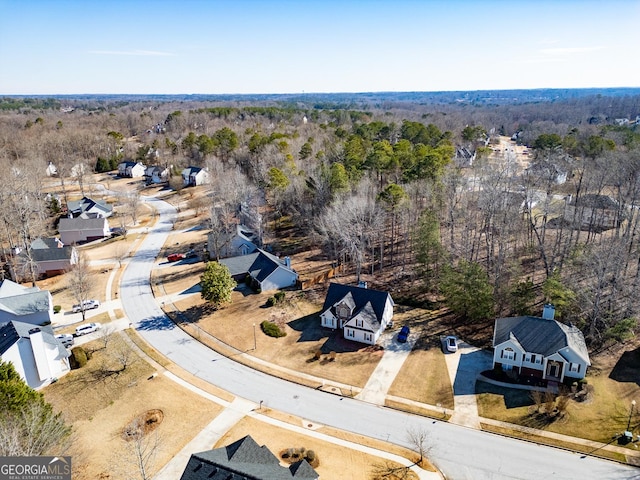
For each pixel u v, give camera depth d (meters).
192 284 69.12
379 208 68.00
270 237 83.19
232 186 90.81
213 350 52.22
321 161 93.50
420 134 121.44
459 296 53.59
